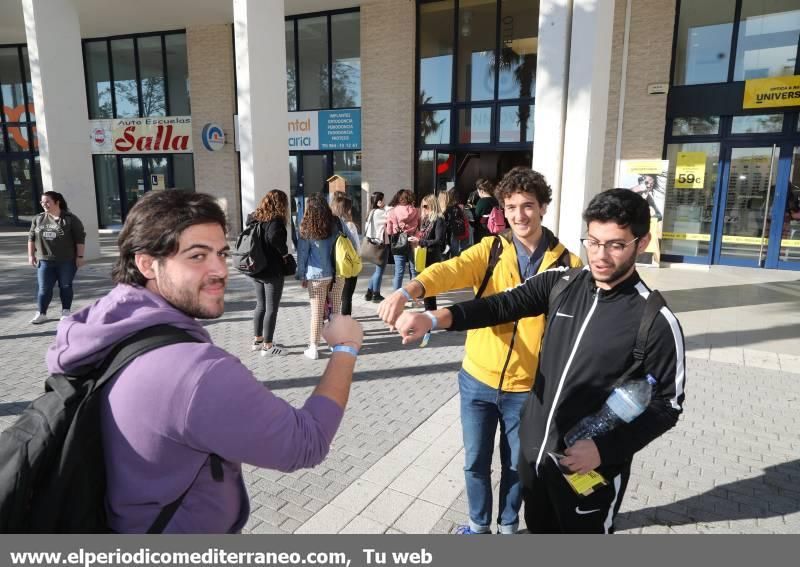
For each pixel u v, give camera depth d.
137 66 15.23
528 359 2.31
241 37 8.89
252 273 5.25
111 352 1.12
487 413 2.46
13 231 16.67
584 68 6.14
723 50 9.91
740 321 6.73
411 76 11.91
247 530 2.78
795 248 9.98
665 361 1.70
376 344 5.95
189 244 1.17
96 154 16.20
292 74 13.46
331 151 13.33
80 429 1.06
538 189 2.31
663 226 10.81
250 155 9.15
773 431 3.97
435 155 11.49
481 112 11.65
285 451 1.11
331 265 5.35
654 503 3.08
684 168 10.46
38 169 17.38
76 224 6.66
